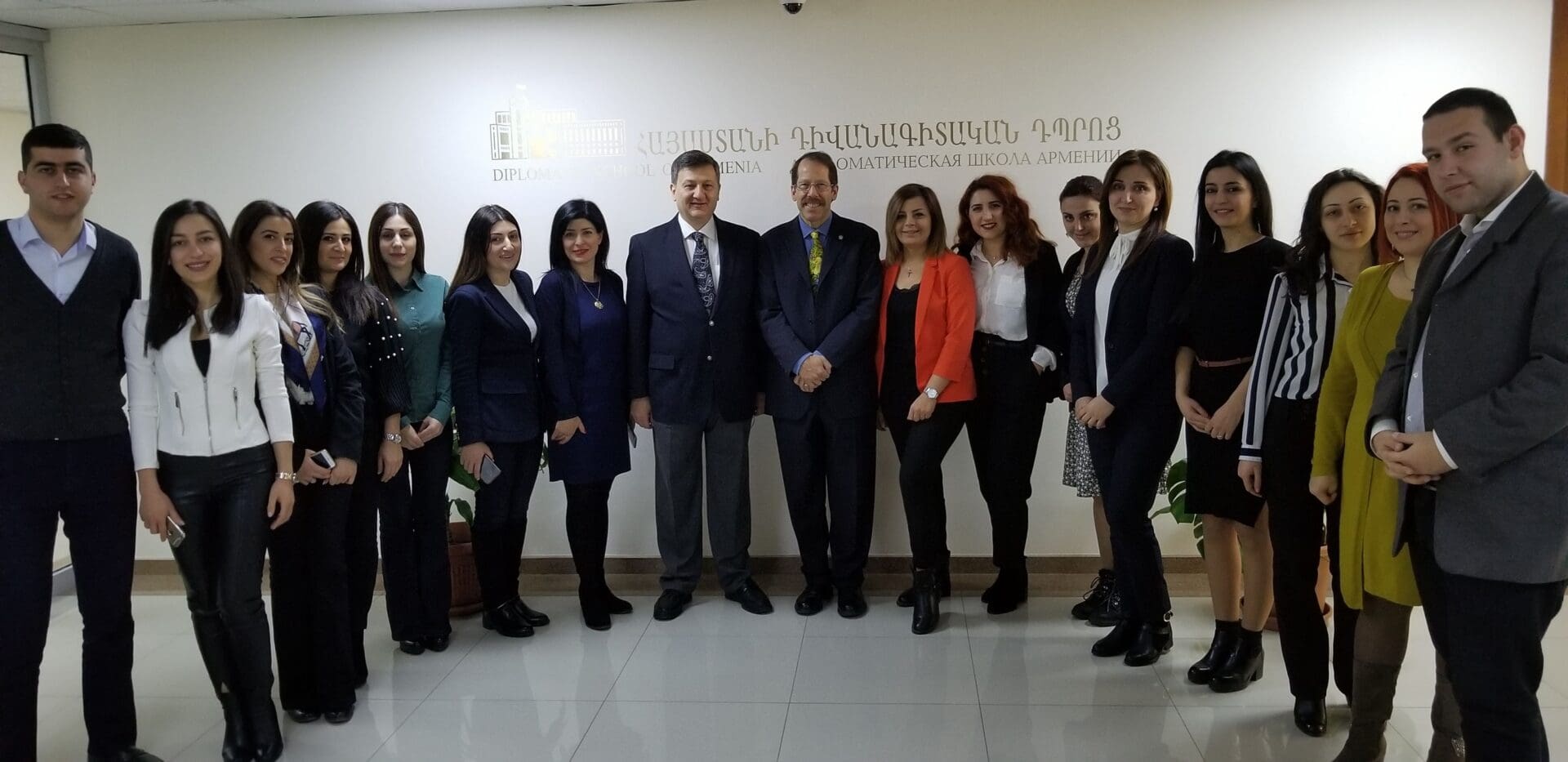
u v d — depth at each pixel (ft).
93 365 8.43
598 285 12.17
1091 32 12.89
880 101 13.19
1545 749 6.31
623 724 9.70
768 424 13.85
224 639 8.99
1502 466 6.03
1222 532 10.00
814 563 12.74
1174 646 11.27
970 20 12.99
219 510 8.72
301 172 13.80
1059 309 11.85
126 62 13.74
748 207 13.47
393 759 9.14
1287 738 9.05
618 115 13.46
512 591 12.25
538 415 11.84
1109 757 8.80
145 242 14.05
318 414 9.32
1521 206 6.00
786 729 9.53
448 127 13.64
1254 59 12.76
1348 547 7.86
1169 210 10.32
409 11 13.34
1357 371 7.68
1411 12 12.52
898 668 10.85
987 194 11.75
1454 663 6.40
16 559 8.28
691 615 12.69
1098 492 11.90
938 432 11.72
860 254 12.07
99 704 8.89
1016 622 12.17
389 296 11.01
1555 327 5.73
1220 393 9.42
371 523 10.48
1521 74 12.49
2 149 13.84
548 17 13.38
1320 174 12.84
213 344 8.48
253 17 13.42
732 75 13.29
